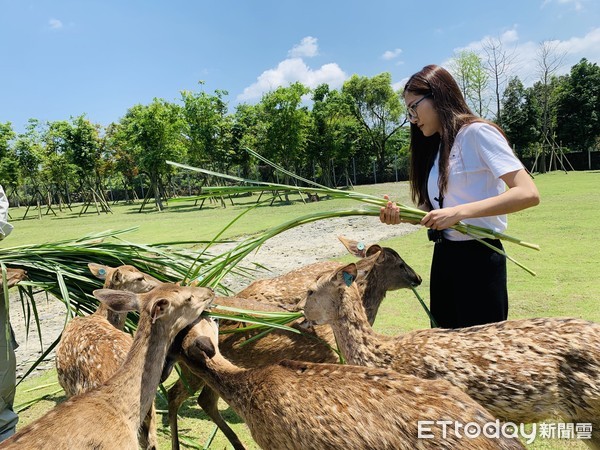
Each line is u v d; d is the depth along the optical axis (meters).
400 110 46.84
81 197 53.38
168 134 29.69
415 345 2.98
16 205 50.88
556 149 39.00
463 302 3.12
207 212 24.03
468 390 2.76
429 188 3.23
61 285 3.98
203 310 3.19
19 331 6.86
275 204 25.69
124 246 4.53
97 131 37.31
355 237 11.73
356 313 3.21
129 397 2.75
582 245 8.84
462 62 36.28
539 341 2.68
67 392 3.63
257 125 30.58
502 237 2.92
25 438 2.32
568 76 43.25
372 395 2.33
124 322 4.07
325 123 33.22
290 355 3.75
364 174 48.16
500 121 37.16
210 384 3.03
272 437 2.60
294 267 9.06
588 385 2.53
